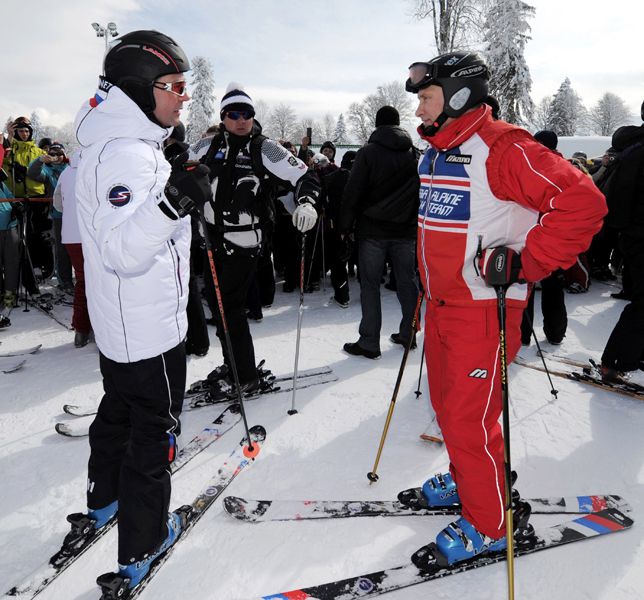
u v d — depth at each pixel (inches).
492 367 63.8
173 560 68.2
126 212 47.8
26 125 217.6
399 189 129.6
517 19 679.1
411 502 79.0
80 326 149.6
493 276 58.2
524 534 70.4
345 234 137.4
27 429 104.0
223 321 81.4
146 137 53.0
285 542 71.7
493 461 65.0
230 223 101.3
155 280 56.7
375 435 101.1
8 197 180.7
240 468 89.0
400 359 141.6
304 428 103.7
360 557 69.2
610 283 226.8
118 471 69.9
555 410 110.2
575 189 52.6
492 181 59.0
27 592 62.9
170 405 61.5
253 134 101.7
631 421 105.5
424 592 63.1
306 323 177.8
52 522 76.5
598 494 82.4
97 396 119.2
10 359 142.2
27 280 199.9
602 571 65.9
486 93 60.9
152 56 52.9
